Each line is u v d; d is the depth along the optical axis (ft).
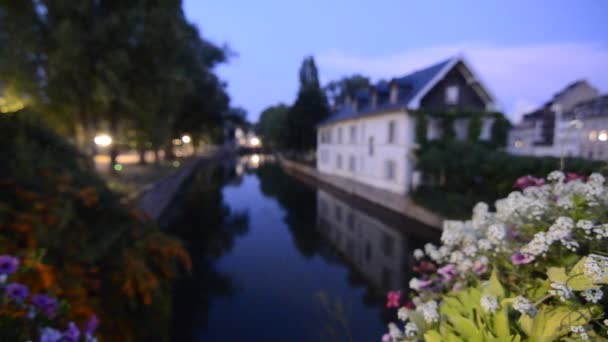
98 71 27.45
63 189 11.47
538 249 4.74
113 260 11.83
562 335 3.94
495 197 32.78
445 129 47.14
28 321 5.56
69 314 8.38
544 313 4.09
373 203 55.47
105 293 11.14
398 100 53.01
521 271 5.40
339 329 17.06
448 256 8.17
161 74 31.65
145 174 48.67
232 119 92.48
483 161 34.88
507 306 4.55
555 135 48.14
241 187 76.48
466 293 5.42
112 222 12.99
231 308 20.31
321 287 23.56
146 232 14.34
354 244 34.86
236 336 17.25
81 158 15.46
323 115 107.04
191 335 17.40
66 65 25.67
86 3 26.40
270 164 149.79
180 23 34.14
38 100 27.32
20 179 10.83
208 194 64.34
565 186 6.24
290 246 33.81
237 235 37.37
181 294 22.00
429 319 5.19
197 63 52.60
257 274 25.89
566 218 4.78
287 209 53.21
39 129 13.88
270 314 19.51
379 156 55.57
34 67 26.68
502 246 5.68
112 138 36.96
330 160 82.99
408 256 30.91
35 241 9.17
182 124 71.15
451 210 35.32
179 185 62.39
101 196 13.29
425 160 42.47
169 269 14.14
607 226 4.39
